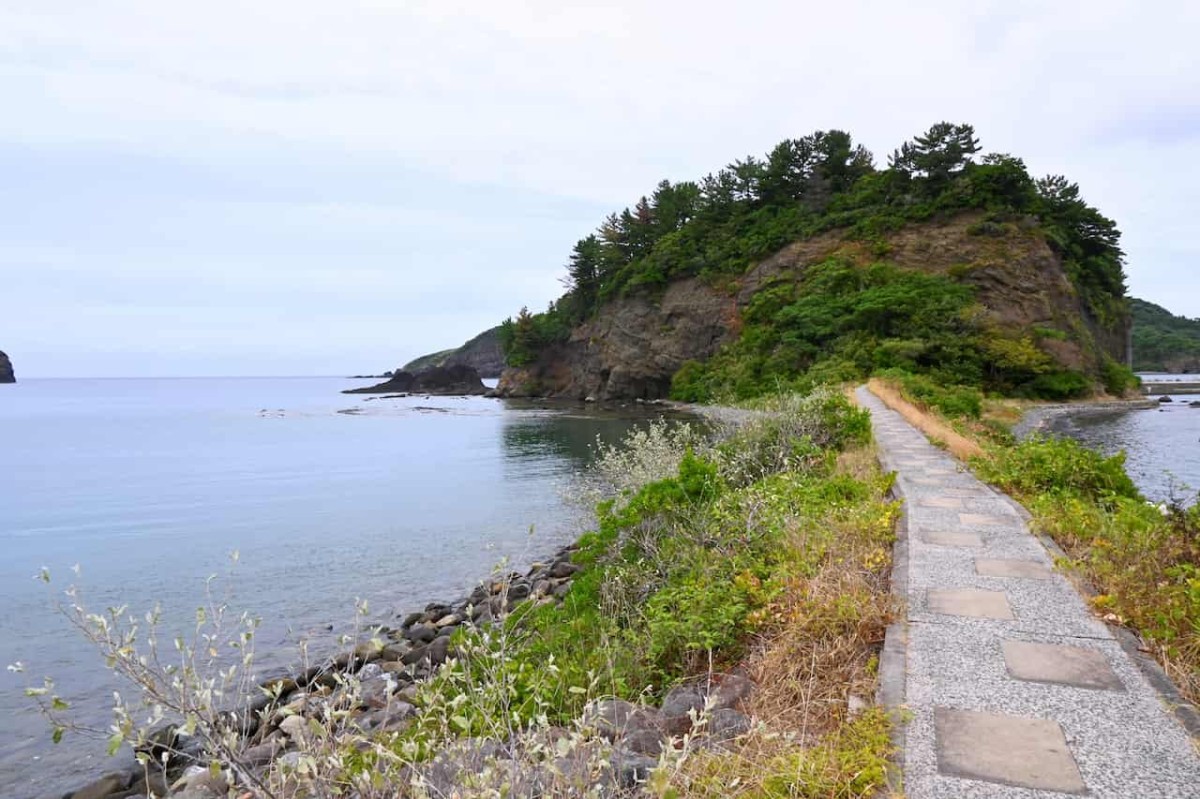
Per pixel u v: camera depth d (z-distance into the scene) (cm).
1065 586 525
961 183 6488
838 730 337
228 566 1253
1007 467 999
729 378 5916
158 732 610
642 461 1217
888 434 1667
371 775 267
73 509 1838
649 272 7562
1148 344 14238
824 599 487
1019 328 5419
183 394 13975
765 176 7881
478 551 1362
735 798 285
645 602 617
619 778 298
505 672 367
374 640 335
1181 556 525
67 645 870
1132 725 329
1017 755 306
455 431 4222
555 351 8944
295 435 4091
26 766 586
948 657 405
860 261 6319
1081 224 7194
